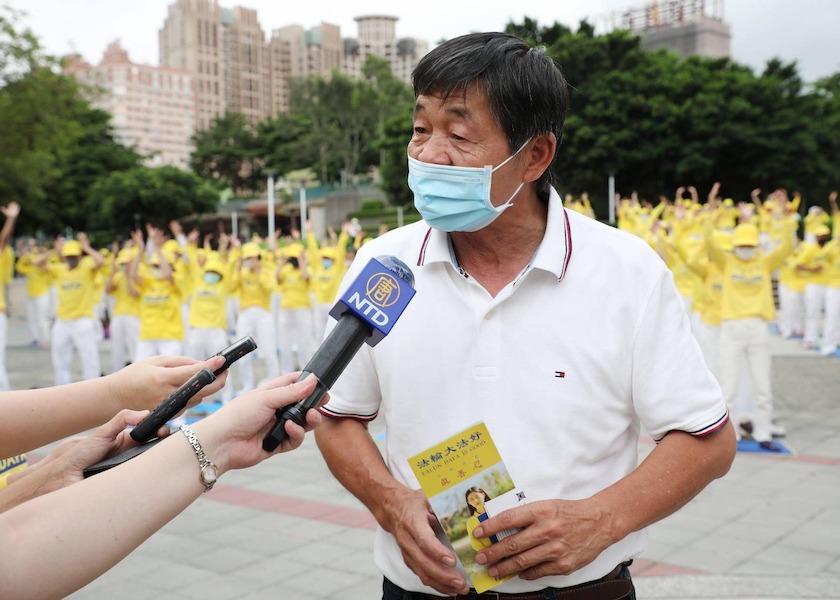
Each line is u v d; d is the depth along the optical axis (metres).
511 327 1.58
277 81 110.44
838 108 32.62
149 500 1.07
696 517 5.01
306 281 11.02
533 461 1.54
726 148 28.56
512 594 1.55
